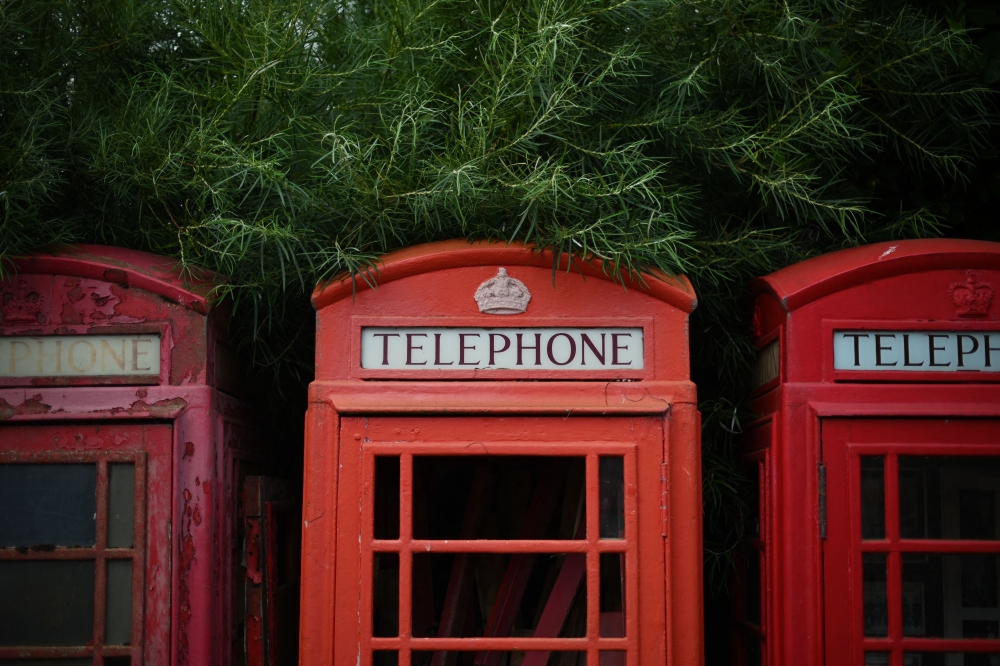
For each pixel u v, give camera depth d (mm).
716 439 3658
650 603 2893
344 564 2902
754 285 3453
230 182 3416
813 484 3023
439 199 3141
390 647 2885
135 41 3873
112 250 3225
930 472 3070
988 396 3041
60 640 3023
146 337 3117
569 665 3326
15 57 3604
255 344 3453
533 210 3094
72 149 3574
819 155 3863
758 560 3408
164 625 2996
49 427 3076
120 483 3088
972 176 4258
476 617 3586
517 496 3613
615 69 3613
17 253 3119
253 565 3238
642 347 3010
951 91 3979
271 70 3525
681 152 3713
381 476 3395
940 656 3012
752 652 3492
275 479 3484
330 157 3521
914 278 3094
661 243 3088
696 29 3688
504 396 2967
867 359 3070
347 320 3012
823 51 3895
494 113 3232
